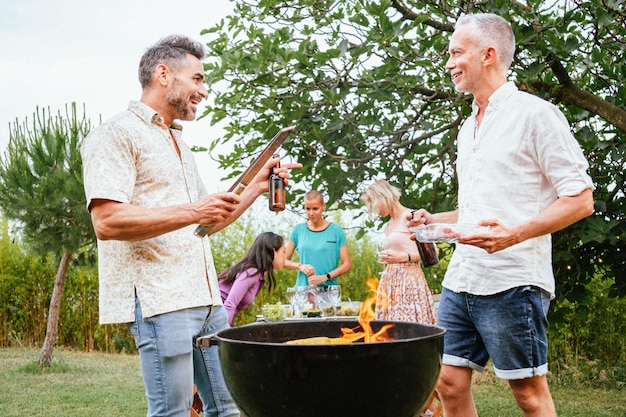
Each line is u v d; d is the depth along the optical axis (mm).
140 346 2002
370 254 7434
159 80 2152
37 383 5734
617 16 3455
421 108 4121
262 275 3635
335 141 4066
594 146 3795
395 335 2033
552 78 4102
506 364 2107
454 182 4414
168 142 2137
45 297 8438
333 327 2092
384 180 4152
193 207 1902
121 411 4574
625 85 3754
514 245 2098
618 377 5305
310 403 1539
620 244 3820
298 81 3973
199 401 3074
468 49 2240
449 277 2311
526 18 3371
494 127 2184
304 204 4559
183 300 2025
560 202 1985
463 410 2338
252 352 1574
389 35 3320
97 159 1938
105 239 1928
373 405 1545
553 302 4062
